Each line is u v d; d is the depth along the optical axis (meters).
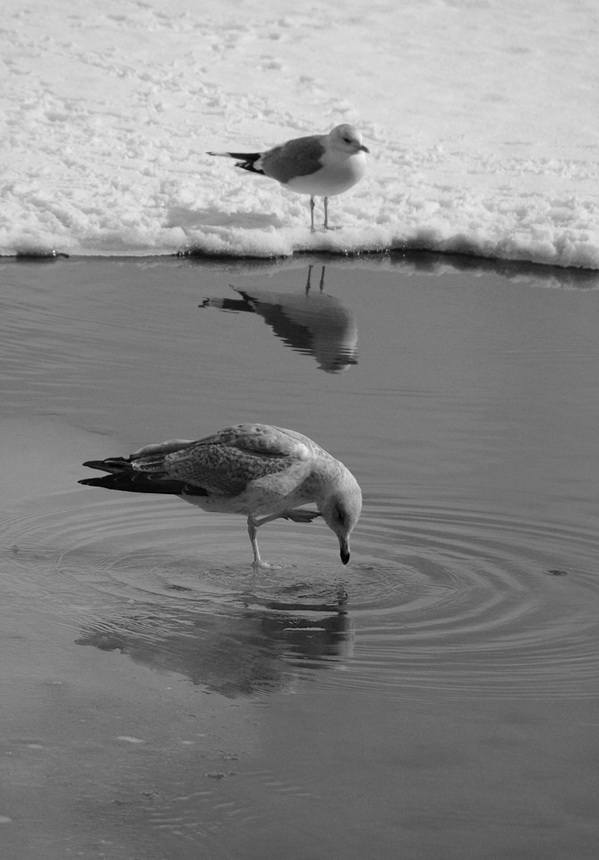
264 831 7.28
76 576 10.41
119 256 20.69
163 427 13.80
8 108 25.97
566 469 13.01
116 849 7.06
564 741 8.31
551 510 11.98
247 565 10.86
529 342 17.30
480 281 20.48
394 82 30.34
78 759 7.88
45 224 20.92
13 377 15.16
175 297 18.78
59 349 16.23
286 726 8.38
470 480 12.63
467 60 32.28
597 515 11.91
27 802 7.43
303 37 33.12
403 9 36.00
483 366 16.23
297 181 21.72
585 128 28.25
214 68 30.19
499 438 13.82
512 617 10.03
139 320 17.61
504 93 30.17
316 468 10.62
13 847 7.03
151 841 7.15
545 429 14.15
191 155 24.73
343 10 35.59
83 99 27.12
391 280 20.31
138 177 23.31
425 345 17.03
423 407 14.73
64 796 7.51
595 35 34.81
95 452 13.01
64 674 8.88
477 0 37.00
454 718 8.55
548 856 7.17
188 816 7.38
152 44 31.44
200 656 9.27
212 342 16.83
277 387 15.22
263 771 7.86
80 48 30.38
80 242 20.78
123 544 11.09
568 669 9.26
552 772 7.98
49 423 13.79
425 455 13.26
